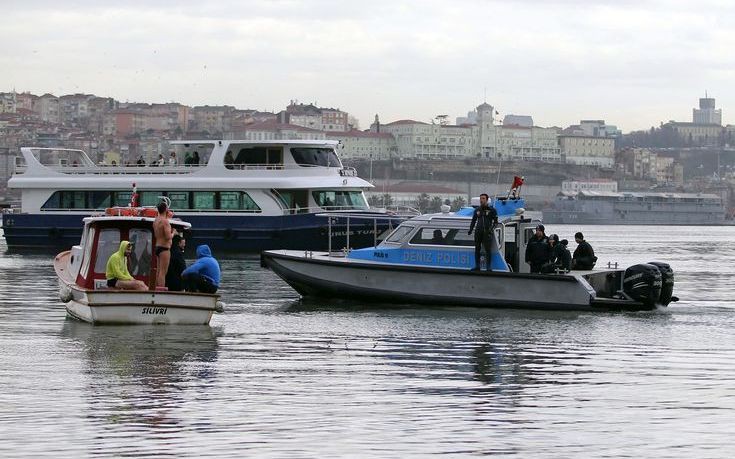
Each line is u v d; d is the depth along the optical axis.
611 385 26.70
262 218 75.94
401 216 75.06
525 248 42.41
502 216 42.12
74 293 38.09
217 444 20.64
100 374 27.52
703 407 24.16
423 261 42.47
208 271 37.62
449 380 27.20
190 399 24.56
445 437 21.31
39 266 66.88
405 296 42.25
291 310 41.69
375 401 24.53
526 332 35.94
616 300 41.12
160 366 28.83
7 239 81.38
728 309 44.25
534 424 22.44
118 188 78.62
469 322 38.16
